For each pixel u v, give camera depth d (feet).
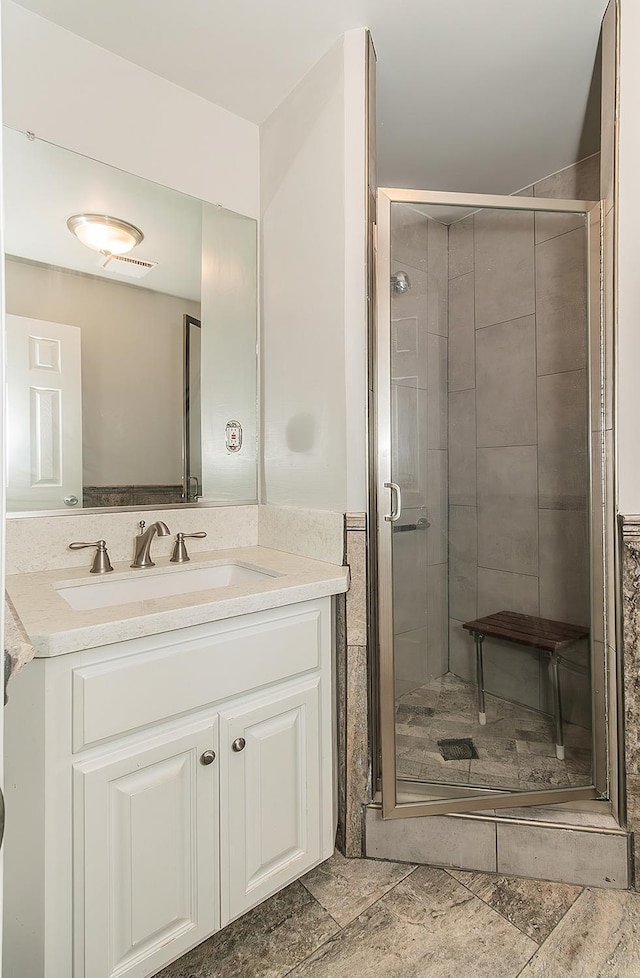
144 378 5.39
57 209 4.84
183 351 5.65
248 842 3.89
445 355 5.21
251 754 3.92
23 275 4.68
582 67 5.24
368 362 4.84
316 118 5.19
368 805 4.77
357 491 4.86
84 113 4.93
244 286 6.09
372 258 4.84
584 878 4.47
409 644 4.99
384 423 4.84
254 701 3.97
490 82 5.44
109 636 3.18
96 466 5.08
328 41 4.94
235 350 6.03
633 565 4.46
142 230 5.34
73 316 4.95
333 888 4.44
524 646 5.23
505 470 5.34
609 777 4.74
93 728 3.17
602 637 4.82
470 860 4.65
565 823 4.56
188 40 4.93
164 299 5.51
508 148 6.55
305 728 4.29
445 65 5.21
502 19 4.68
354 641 4.75
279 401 5.81
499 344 5.25
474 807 4.70
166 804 3.47
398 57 5.11
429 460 5.16
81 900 3.12
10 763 3.06
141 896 3.34
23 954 3.06
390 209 4.86
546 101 5.72
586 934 3.99
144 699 3.38
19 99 4.59
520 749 5.15
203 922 3.62
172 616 3.44
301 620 4.28
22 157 4.65
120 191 5.18
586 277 4.91
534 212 5.08
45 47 4.71
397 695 4.90
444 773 4.95
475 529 5.35
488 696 5.22
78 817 3.11
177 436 5.61
